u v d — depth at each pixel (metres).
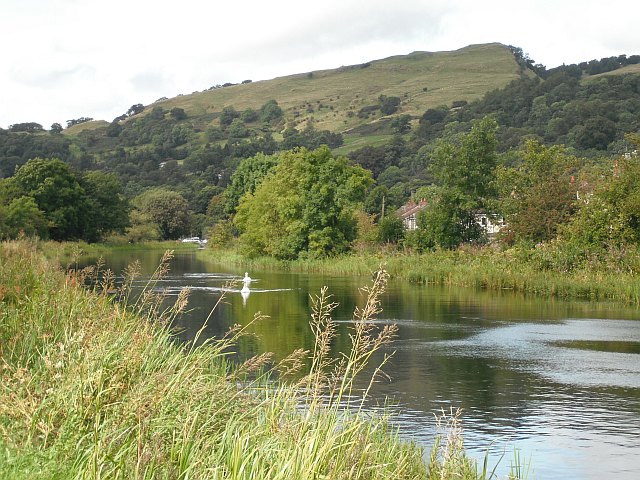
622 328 23.59
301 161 65.69
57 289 12.09
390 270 46.53
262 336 20.69
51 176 95.38
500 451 10.88
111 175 111.81
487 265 41.94
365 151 145.38
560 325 24.30
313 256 60.25
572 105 146.88
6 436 5.96
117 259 66.25
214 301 30.59
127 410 6.41
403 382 15.38
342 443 7.00
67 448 5.96
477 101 183.12
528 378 15.89
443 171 54.78
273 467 6.29
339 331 22.03
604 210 38.66
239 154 191.88
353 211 68.88
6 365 7.31
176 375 7.99
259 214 70.31
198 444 6.68
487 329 23.31
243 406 8.11
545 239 45.94
